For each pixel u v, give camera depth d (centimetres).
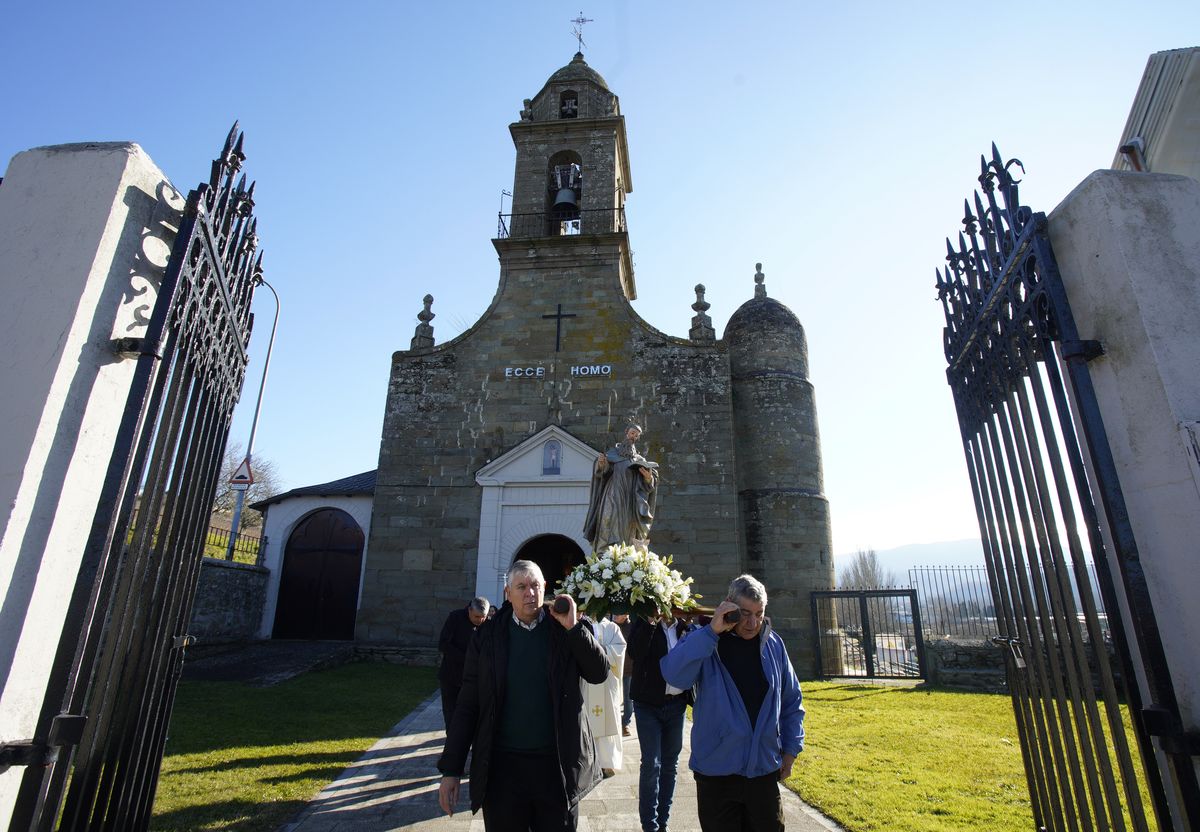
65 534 286
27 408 272
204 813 543
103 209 305
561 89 2328
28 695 270
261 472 4928
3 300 290
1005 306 378
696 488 1747
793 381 1988
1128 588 272
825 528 1864
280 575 2097
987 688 1432
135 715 343
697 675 386
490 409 1872
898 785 642
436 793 625
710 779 374
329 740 833
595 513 1073
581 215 2100
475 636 383
